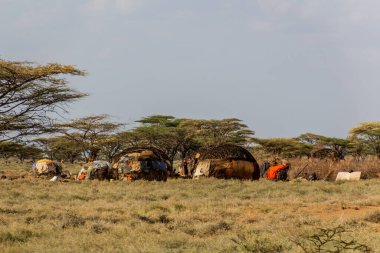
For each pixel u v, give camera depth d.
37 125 63.91
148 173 73.31
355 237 25.42
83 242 23.67
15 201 43.97
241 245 23.34
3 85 60.53
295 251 21.94
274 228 28.84
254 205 41.41
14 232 25.91
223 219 32.47
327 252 21.58
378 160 82.38
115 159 76.56
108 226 28.59
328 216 35.00
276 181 71.88
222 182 65.12
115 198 47.94
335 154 96.88
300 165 85.38
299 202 43.25
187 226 29.66
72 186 59.88
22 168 121.19
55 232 26.66
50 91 62.72
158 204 40.75
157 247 23.02
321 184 62.44
